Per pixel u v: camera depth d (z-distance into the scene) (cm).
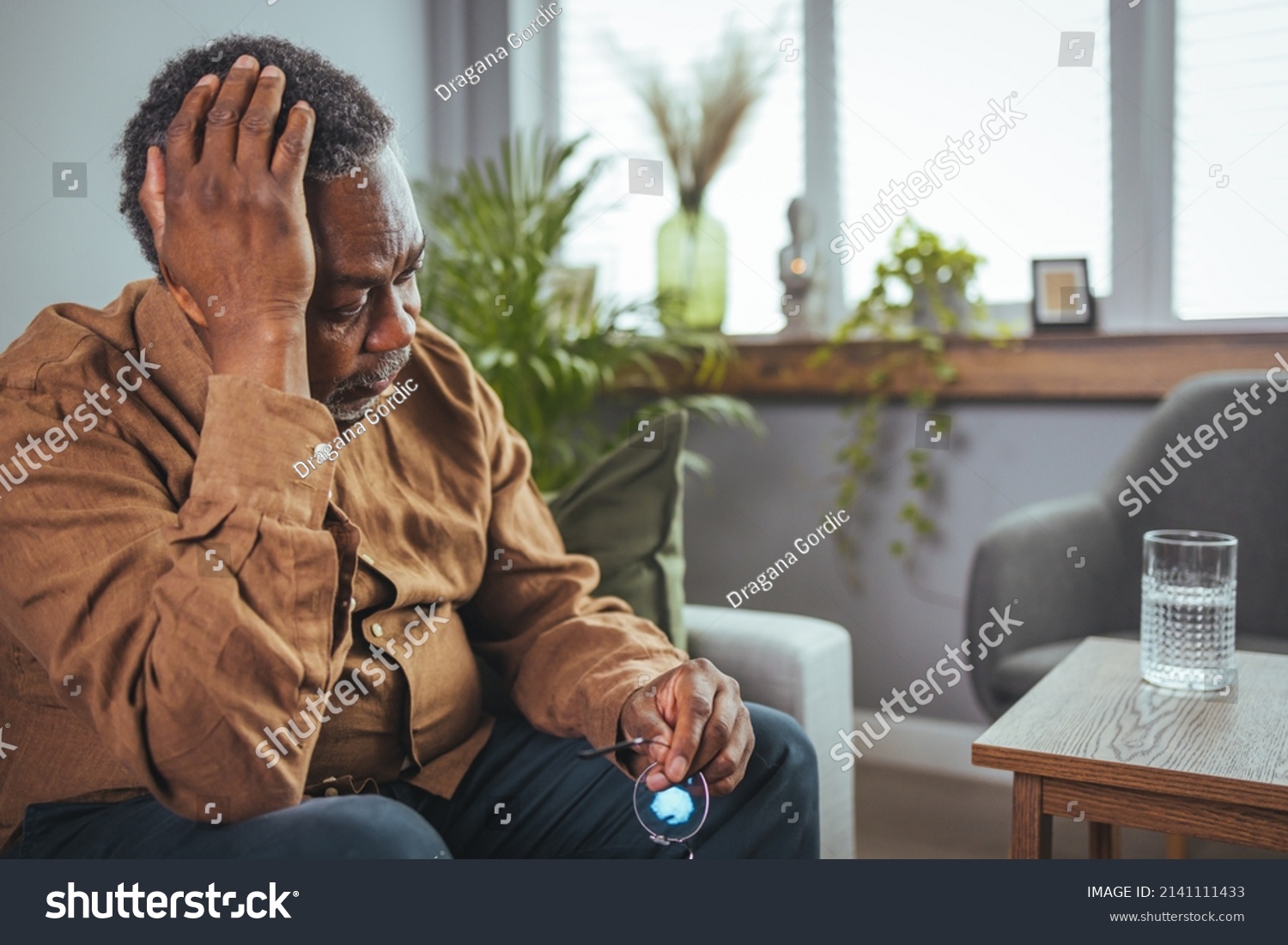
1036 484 219
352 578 80
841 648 137
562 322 232
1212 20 210
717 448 251
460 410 106
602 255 258
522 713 108
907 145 234
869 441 231
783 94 245
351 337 82
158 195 78
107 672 71
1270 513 181
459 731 101
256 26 196
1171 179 215
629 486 131
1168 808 89
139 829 75
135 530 75
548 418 221
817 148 242
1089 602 182
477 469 106
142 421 82
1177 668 113
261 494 72
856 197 240
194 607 69
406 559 96
